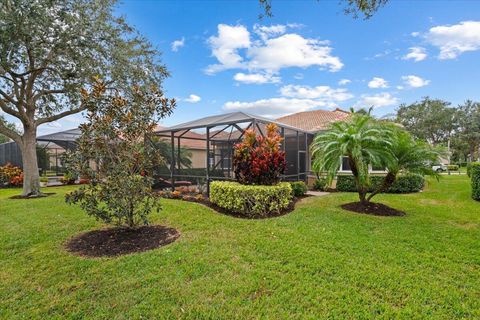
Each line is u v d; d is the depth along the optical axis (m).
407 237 5.29
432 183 14.48
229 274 3.77
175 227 6.04
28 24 8.94
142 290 3.39
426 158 7.27
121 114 5.09
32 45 9.77
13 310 3.06
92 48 10.63
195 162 18.28
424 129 39.31
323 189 12.73
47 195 11.84
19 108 11.16
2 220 6.90
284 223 6.30
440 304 3.07
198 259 4.24
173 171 12.67
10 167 17.28
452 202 9.00
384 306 3.01
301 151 13.77
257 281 3.56
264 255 4.41
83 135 4.97
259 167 7.89
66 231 5.80
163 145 13.77
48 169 21.53
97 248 4.77
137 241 5.07
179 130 12.09
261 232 5.62
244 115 11.08
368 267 3.95
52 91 11.88
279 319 2.83
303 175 13.62
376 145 7.24
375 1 5.02
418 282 3.53
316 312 2.93
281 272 3.82
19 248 4.87
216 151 15.76
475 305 3.05
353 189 12.16
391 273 3.77
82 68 10.84
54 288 3.48
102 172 5.01
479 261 4.17
